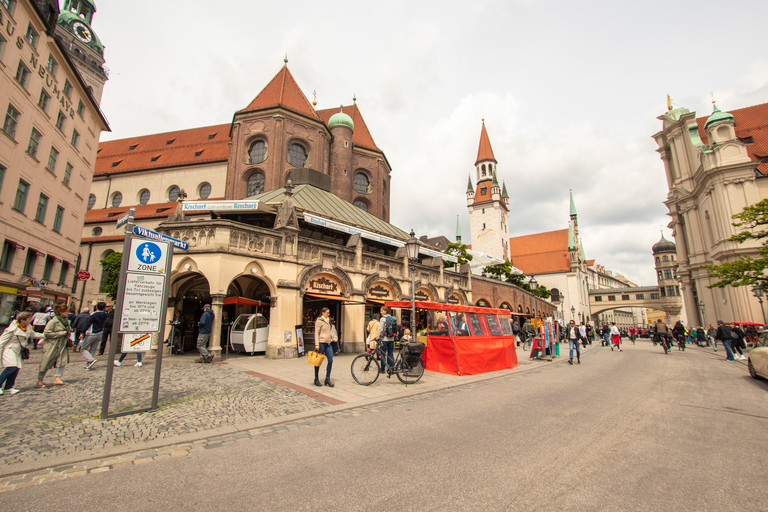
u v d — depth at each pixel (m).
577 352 18.02
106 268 35.59
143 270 7.39
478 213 92.75
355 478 4.44
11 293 22.11
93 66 50.00
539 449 5.43
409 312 25.42
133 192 46.47
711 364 17.86
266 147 35.91
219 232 16.06
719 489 4.13
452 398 9.23
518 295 44.62
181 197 18.20
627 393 9.93
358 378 10.76
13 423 6.41
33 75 23.62
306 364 14.88
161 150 49.19
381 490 4.11
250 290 21.75
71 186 29.33
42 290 24.16
